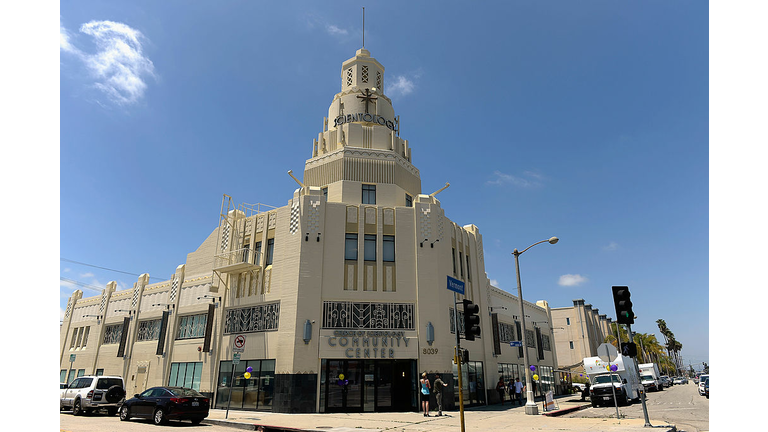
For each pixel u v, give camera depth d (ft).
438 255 90.38
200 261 106.52
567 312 244.01
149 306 113.09
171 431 55.26
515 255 83.76
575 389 156.76
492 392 100.63
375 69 120.98
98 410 80.28
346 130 105.91
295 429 57.67
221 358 91.04
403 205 101.45
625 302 52.85
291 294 83.82
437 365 82.99
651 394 156.25
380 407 80.18
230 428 62.39
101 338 122.93
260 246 93.76
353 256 87.97
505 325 119.85
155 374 102.47
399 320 84.74
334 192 98.02
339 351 80.53
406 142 113.19
